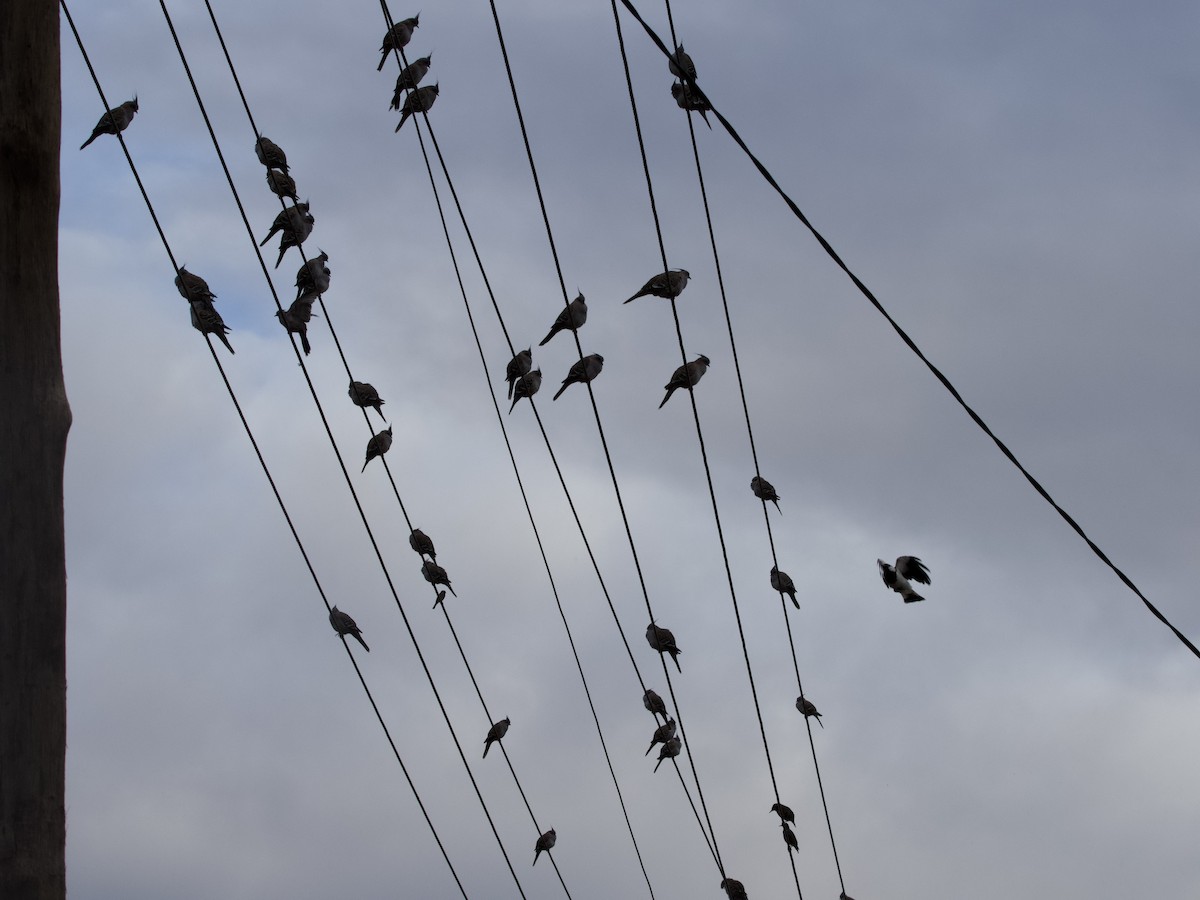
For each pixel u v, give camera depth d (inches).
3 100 389.1
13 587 371.2
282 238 603.8
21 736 365.1
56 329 391.2
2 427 377.4
